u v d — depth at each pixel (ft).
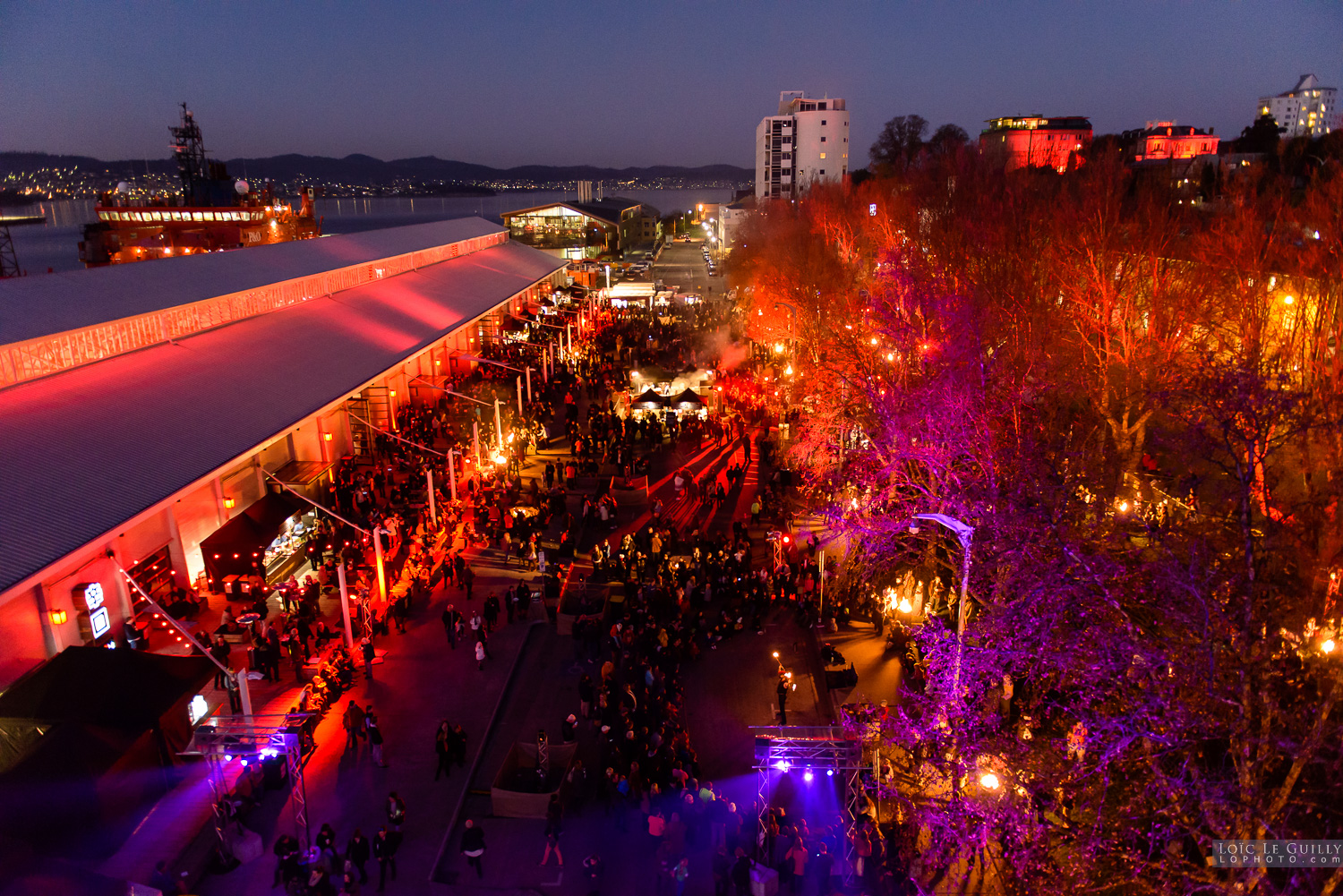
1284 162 123.65
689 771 67.51
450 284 223.10
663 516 123.03
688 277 448.24
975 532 70.74
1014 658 59.88
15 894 46.16
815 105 469.16
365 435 143.43
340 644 85.97
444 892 56.80
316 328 144.25
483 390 176.35
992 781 53.78
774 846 57.77
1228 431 47.80
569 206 451.53
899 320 119.44
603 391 189.47
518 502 124.77
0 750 62.80
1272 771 47.75
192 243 291.79
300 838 61.41
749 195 588.09
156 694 65.36
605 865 59.62
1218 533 55.98
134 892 51.90
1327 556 54.60
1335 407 60.90
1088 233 113.29
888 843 56.95
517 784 67.92
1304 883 38.81
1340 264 73.72
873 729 62.85
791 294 188.65
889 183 289.33
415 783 67.87
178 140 311.06
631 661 84.74
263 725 62.64
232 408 101.19
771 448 145.79
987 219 141.90
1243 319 82.38
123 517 71.87
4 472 71.10
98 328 101.14
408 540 109.81
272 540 97.86
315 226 333.42
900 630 86.07
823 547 98.02
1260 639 43.78
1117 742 47.55
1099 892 47.37
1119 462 96.17
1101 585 52.65
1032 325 109.09
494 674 83.71
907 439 93.61
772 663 85.51
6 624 71.56
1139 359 97.55
